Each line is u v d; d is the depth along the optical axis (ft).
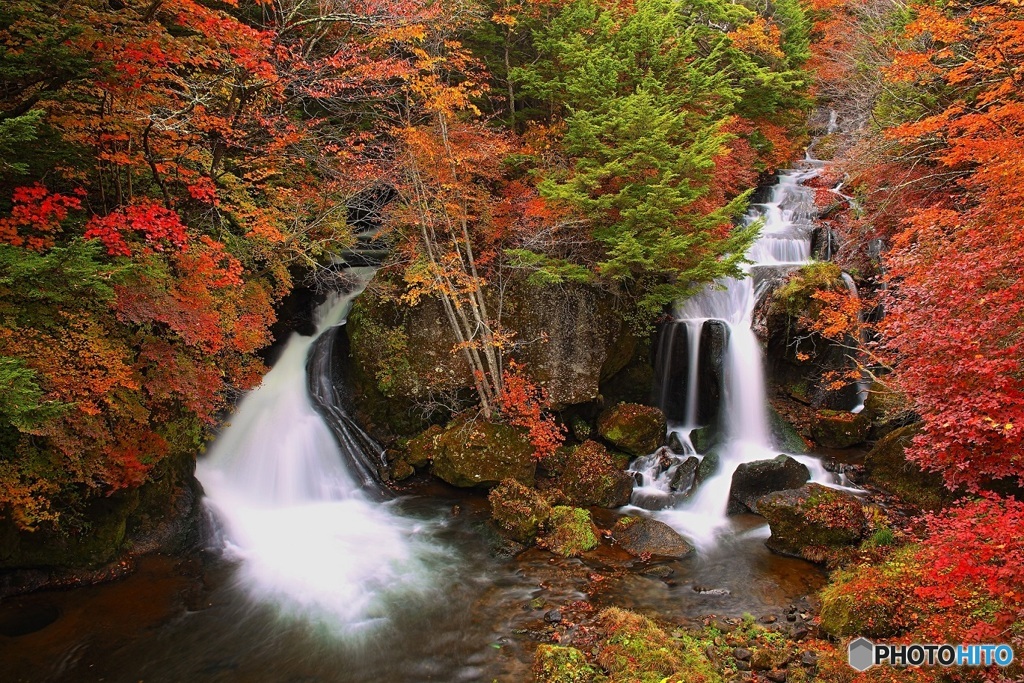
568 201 36.65
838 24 66.18
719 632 22.43
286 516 32.71
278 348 41.45
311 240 39.91
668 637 21.85
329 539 30.45
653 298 39.19
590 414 42.14
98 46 23.24
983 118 32.89
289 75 34.19
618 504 34.14
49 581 24.30
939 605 18.53
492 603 24.99
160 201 30.73
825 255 53.47
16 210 21.26
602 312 41.55
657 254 35.70
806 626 22.67
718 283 42.55
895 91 47.42
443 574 27.32
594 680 19.58
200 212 34.78
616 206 37.65
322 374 41.45
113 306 23.18
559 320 40.55
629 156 37.76
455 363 40.11
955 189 42.65
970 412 21.70
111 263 23.38
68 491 24.03
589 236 39.14
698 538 30.40
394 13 35.50
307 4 38.83
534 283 38.96
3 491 20.72
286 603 24.93
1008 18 36.40
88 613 23.36
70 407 19.04
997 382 20.72
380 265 45.09
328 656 21.61
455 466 35.32
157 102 27.73
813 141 78.18
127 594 24.75
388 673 20.67
